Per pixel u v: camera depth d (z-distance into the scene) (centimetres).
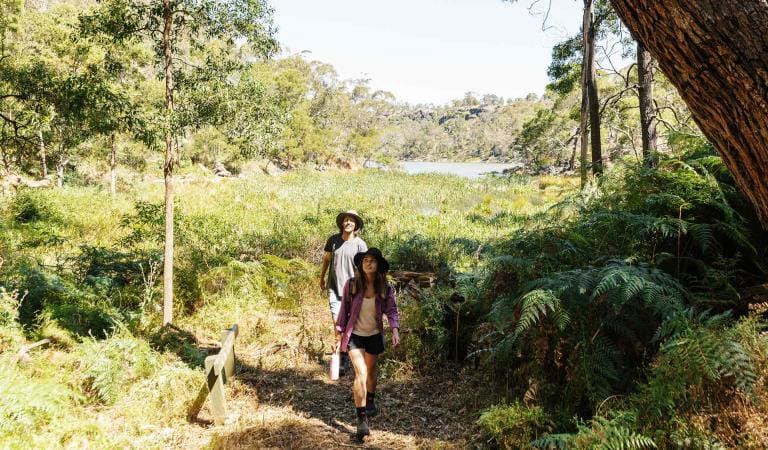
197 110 641
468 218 1900
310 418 413
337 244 536
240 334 593
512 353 403
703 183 390
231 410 418
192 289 689
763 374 259
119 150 2442
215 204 2011
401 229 1507
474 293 484
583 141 1579
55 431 332
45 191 1627
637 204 429
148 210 663
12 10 1797
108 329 520
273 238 1171
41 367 405
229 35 621
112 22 586
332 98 7269
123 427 364
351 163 7419
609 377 345
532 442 308
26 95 680
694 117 221
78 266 700
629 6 206
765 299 327
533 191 3366
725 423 255
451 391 448
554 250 431
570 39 2070
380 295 408
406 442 374
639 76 1103
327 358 545
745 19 180
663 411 282
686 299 354
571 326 360
